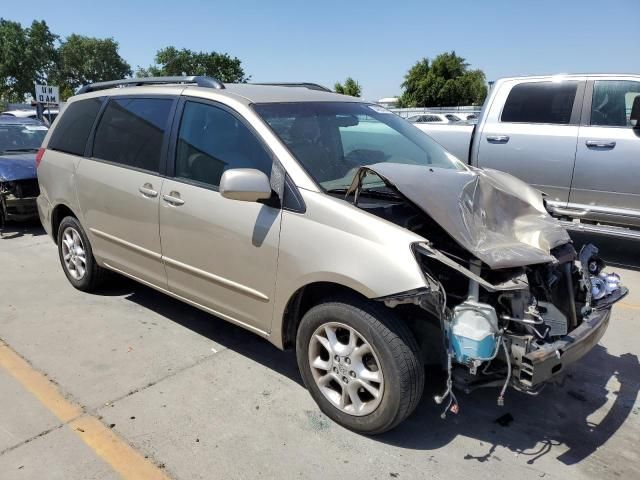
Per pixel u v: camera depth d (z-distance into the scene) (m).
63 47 94.81
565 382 3.59
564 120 6.37
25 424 3.05
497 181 3.67
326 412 3.11
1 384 3.45
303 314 3.28
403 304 2.83
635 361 3.89
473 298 2.72
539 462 2.82
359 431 2.97
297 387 3.48
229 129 3.50
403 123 4.29
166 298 4.92
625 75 6.00
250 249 3.23
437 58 54.47
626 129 5.94
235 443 2.91
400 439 2.98
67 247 5.05
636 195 5.90
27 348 3.94
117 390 3.40
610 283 3.19
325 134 3.57
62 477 2.65
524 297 2.81
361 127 3.83
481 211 3.07
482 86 55.97
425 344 2.93
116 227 4.28
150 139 4.00
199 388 3.44
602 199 6.14
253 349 3.98
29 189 7.36
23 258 6.25
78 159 4.65
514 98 6.75
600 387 3.54
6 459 2.76
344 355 2.93
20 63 79.12
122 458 2.78
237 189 2.95
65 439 2.92
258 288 3.25
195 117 3.72
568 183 6.33
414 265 2.61
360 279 2.70
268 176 3.21
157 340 4.09
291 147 3.25
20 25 79.75
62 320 4.43
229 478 2.66
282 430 3.03
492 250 2.79
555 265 3.01
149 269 4.09
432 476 2.69
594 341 2.95
